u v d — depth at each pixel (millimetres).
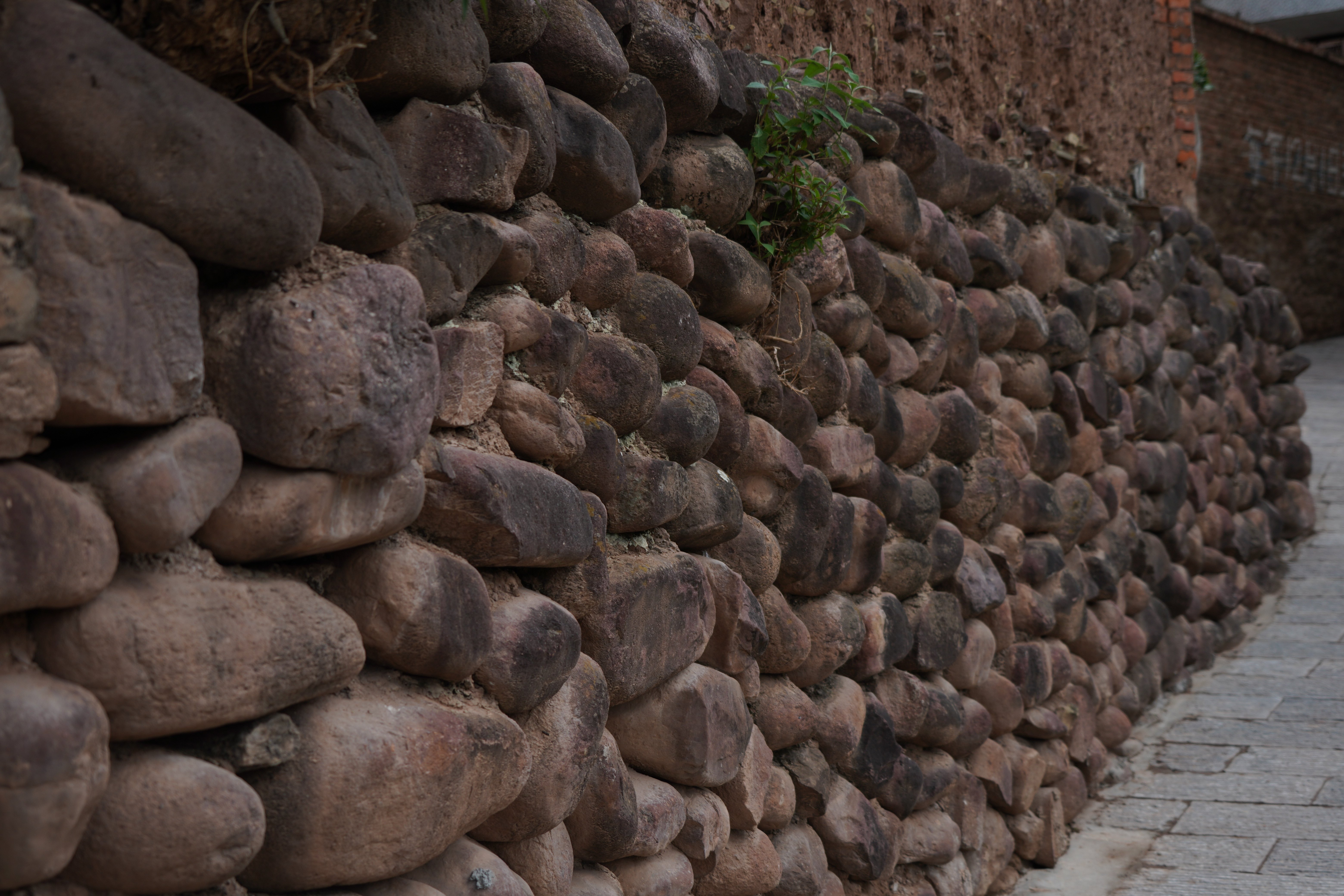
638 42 2363
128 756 1239
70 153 1144
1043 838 4191
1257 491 7293
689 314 2404
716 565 2496
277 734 1373
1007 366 4344
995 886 4004
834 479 3057
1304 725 5293
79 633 1164
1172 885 3924
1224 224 15047
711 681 2375
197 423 1306
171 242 1263
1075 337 4680
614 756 2111
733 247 2607
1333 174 17234
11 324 1065
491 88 1877
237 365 1354
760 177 2863
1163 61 6547
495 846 1888
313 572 1547
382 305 1463
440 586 1580
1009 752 4105
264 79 1416
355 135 1551
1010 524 4258
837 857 3031
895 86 3820
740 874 2568
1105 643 4895
